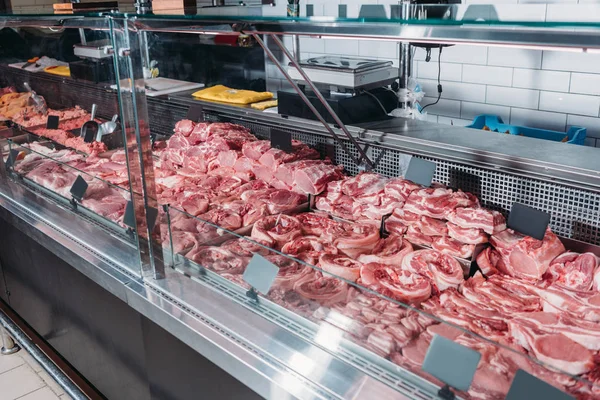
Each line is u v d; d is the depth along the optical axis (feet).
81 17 6.81
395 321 4.42
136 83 6.05
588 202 5.78
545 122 13.29
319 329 5.08
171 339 6.22
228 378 5.57
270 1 15.34
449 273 5.65
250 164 8.54
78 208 8.24
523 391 3.67
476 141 7.07
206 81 15.90
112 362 7.73
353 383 4.56
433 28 4.20
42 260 8.72
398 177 7.25
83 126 9.27
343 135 7.93
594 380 4.20
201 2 15.81
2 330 10.21
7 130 10.22
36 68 9.87
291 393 4.65
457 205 6.32
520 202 6.33
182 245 6.38
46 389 9.32
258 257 5.53
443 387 4.14
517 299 5.26
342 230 6.70
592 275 5.26
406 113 9.38
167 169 9.11
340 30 4.88
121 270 6.89
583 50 3.57
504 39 3.86
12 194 9.80
